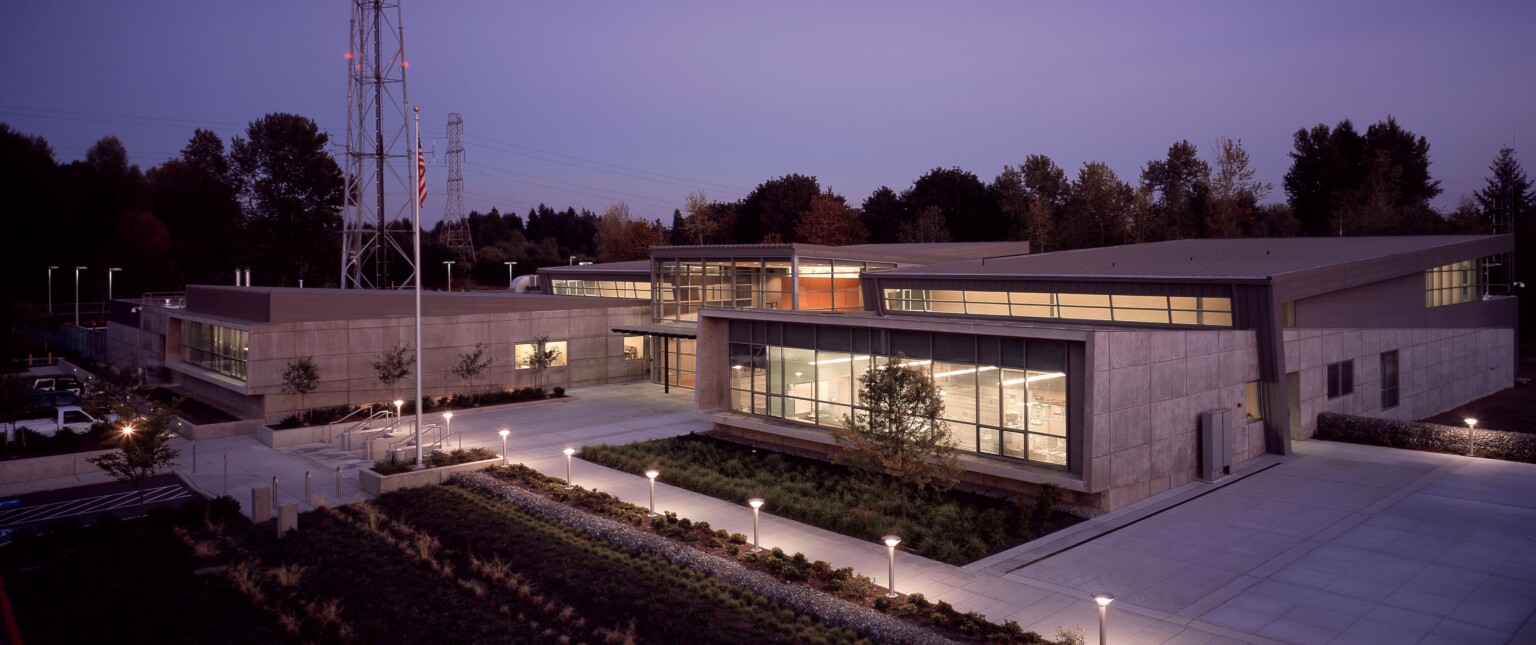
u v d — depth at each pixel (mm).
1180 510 24000
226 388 40344
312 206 104438
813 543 22016
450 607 18406
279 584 19609
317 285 105875
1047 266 42000
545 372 47062
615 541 22000
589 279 62469
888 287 46188
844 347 30219
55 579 20125
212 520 24484
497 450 32625
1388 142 95188
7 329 72250
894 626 16469
